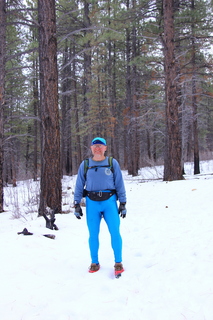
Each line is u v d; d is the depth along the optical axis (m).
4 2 9.52
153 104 16.69
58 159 7.14
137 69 19.20
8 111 19.77
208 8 14.02
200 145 33.97
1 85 9.70
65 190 13.09
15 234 4.60
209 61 13.20
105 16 15.48
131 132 21.05
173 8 12.21
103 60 20.47
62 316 2.33
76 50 21.80
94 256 3.35
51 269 3.39
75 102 23.55
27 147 27.27
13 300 2.61
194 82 15.80
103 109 20.30
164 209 6.54
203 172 19.08
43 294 2.73
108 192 3.29
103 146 3.29
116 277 3.09
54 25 7.18
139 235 4.73
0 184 9.45
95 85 19.62
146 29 15.12
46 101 7.05
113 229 3.24
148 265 3.38
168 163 12.03
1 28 9.46
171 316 2.24
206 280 2.75
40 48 7.14
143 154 31.19
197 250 3.54
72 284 2.96
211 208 5.80
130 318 2.26
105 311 2.38
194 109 17.45
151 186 10.98
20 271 3.24
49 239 4.49
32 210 8.43
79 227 5.44
